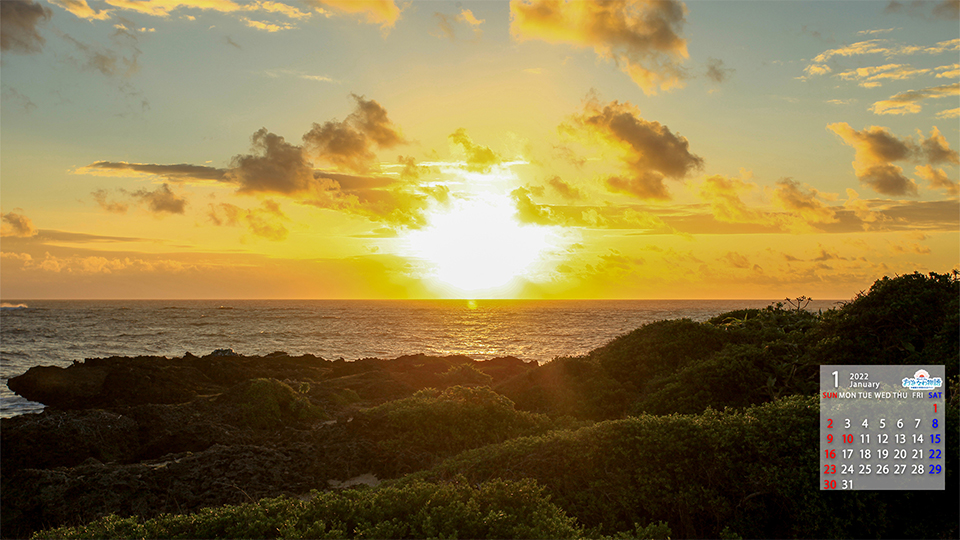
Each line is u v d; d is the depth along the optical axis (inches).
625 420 394.0
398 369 1222.3
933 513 323.0
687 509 326.6
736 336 721.0
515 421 588.4
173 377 1051.3
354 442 552.7
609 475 350.6
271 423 757.3
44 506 446.6
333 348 2485.2
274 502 325.1
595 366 737.0
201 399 840.3
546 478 357.4
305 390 920.3
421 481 351.3
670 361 703.1
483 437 557.6
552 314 6008.9
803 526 315.3
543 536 274.1
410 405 624.1
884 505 315.9
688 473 341.4
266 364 1278.3
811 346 570.9
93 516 435.2
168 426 707.4
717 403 542.6
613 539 294.8
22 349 2333.9
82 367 1210.0
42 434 640.4
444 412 584.7
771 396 534.0
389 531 279.0
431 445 549.6
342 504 309.7
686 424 371.2
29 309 7219.5
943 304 511.8
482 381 1034.1
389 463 518.6
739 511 327.6
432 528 279.6
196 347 2532.0
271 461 513.3
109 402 985.5
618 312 6520.7
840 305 617.9
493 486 321.1
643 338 767.7
